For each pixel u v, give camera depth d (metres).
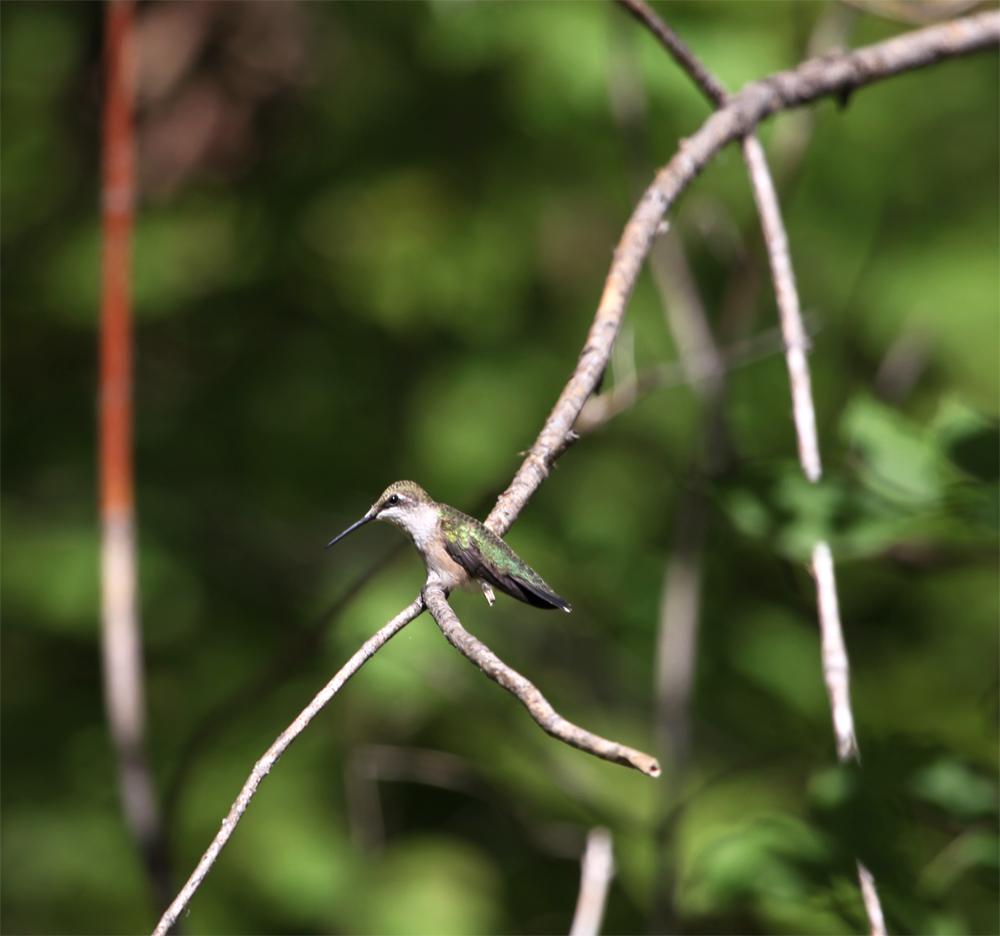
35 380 13.09
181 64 10.82
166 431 12.56
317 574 11.89
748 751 10.15
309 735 11.31
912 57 6.50
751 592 11.19
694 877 5.27
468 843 11.73
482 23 10.89
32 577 11.68
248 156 11.50
